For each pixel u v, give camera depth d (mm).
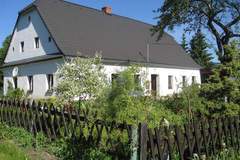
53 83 25406
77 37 27562
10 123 10219
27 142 8281
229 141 7434
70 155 7262
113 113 8828
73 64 14094
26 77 29141
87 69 13859
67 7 30969
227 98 9500
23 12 30266
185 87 12375
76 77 13812
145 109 9219
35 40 29188
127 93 9234
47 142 8352
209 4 20938
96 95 12539
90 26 30812
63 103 12727
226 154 7125
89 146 7285
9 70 32500
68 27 28172
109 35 31594
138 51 32062
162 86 32875
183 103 11773
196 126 6680
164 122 8062
